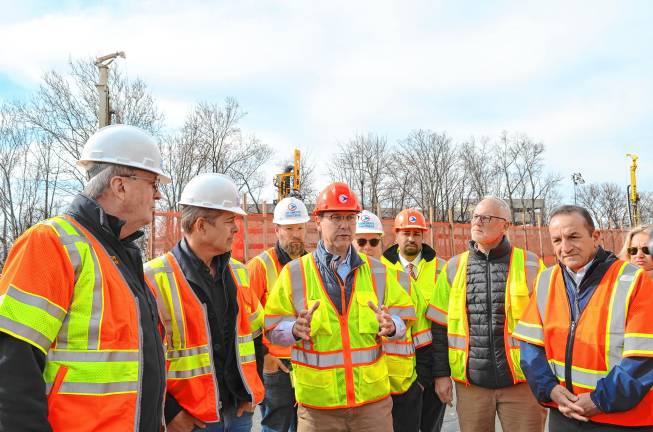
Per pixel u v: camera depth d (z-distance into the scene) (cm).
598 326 276
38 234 188
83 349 189
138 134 222
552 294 303
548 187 5384
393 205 4969
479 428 367
